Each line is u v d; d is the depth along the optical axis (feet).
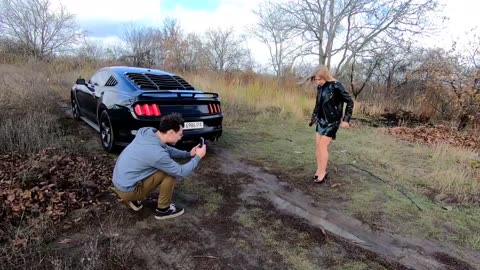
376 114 37.24
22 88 25.26
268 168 15.42
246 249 8.99
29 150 14.05
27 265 7.70
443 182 14.35
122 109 13.85
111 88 15.57
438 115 36.76
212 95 16.33
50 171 12.00
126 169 9.37
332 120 13.01
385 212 11.57
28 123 15.80
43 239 8.67
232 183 13.42
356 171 15.67
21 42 62.59
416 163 17.56
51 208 9.96
